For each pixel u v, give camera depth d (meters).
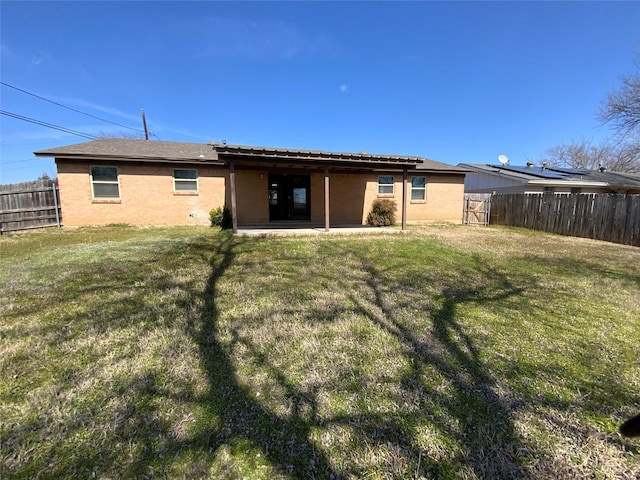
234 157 8.54
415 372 2.28
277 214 12.65
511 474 1.44
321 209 13.07
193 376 2.16
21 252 6.33
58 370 2.21
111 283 4.27
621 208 9.17
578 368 2.38
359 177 13.41
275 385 2.08
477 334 2.93
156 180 11.01
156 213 11.11
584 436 1.69
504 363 2.43
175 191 11.23
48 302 3.54
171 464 1.45
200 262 5.61
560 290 4.38
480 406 1.92
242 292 4.00
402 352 2.56
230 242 7.74
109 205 10.66
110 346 2.56
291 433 1.66
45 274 4.68
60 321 3.04
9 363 2.29
